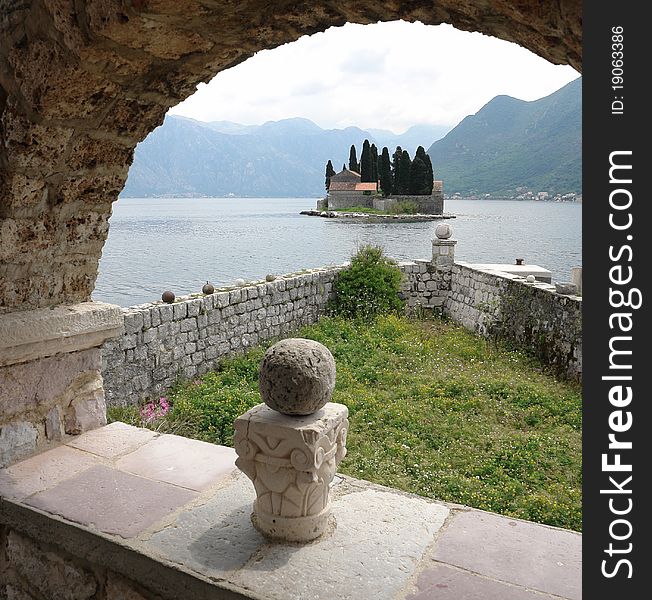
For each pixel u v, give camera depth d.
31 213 2.95
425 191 62.41
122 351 7.48
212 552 2.39
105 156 3.04
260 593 2.15
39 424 3.29
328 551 2.40
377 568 2.30
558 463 5.86
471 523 2.63
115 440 3.47
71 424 3.48
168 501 2.79
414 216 58.06
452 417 7.15
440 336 12.16
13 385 3.13
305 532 2.44
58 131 2.71
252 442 2.40
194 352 8.84
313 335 11.03
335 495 2.87
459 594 2.15
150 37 2.31
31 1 2.31
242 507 2.74
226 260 24.73
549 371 9.48
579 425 6.98
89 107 2.67
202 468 3.13
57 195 3.01
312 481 2.34
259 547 2.42
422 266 14.40
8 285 3.07
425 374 9.12
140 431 3.61
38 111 2.54
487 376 9.02
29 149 2.68
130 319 7.59
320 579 2.23
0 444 3.09
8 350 3.01
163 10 2.10
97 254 3.46
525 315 10.72
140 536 2.49
